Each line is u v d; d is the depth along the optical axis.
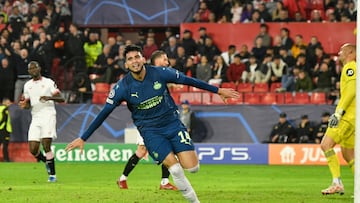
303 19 53.28
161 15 56.12
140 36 53.22
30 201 21.30
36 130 29.95
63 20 55.78
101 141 46.53
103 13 56.62
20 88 49.03
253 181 30.95
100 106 46.34
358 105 15.21
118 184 26.02
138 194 23.41
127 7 56.47
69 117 46.56
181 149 17.95
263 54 49.97
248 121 45.69
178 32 56.94
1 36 51.66
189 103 46.56
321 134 43.75
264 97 47.22
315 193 24.42
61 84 50.75
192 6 56.16
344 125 22.22
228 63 50.00
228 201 21.42
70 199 21.80
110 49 50.94
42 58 49.22
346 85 21.34
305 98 46.69
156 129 18.02
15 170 37.03
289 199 22.09
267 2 54.03
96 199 21.77
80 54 50.84
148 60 51.00
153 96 17.83
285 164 43.19
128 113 46.44
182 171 17.66
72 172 36.16
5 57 49.09
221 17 55.06
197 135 46.00
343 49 21.62
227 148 43.81
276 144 43.44
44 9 55.88
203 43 50.75
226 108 45.88
